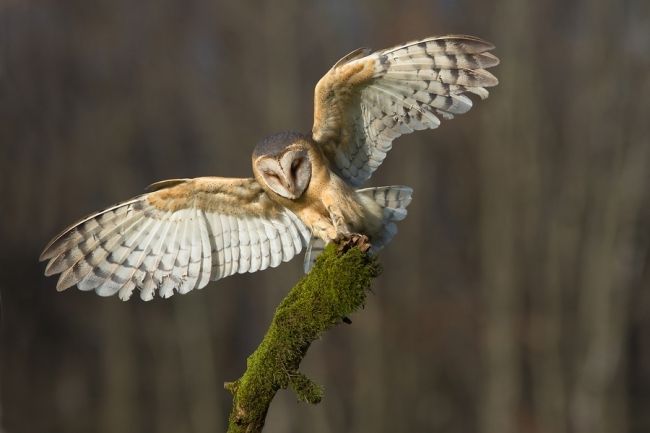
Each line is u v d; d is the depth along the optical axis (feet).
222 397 117.80
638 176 115.65
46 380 112.06
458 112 24.08
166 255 25.77
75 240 25.07
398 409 112.27
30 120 120.78
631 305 117.39
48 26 124.67
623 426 110.63
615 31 119.34
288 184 24.04
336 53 121.80
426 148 124.47
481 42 23.34
